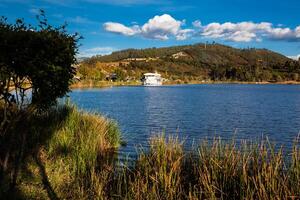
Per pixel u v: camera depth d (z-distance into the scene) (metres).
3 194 7.11
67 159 9.98
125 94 73.44
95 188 7.96
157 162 8.91
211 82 180.75
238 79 189.38
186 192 7.88
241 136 22.00
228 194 7.56
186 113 36.50
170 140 10.30
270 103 51.97
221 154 8.94
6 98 8.44
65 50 8.62
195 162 9.15
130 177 8.83
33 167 8.95
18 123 9.67
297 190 6.62
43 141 11.20
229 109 41.81
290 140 20.44
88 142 11.48
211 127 26.08
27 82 9.50
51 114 14.27
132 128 24.61
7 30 8.01
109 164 11.05
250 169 7.98
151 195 7.40
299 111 39.69
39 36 8.12
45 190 7.80
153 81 145.12
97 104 45.91
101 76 127.31
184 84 167.12
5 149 9.23
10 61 8.02
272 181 6.86
